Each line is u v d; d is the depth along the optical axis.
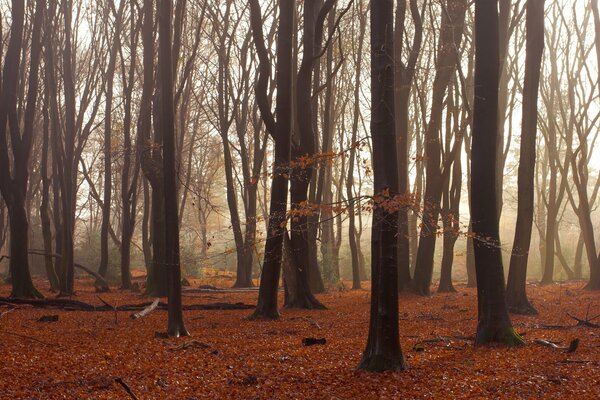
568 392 9.98
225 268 53.03
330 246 39.31
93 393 9.78
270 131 21.05
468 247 37.81
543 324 18.16
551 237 37.97
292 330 17.41
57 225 38.44
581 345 14.19
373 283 11.55
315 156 13.01
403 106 29.69
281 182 20.08
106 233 37.06
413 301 26.36
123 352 13.24
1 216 44.19
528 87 20.55
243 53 36.72
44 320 19.11
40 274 53.66
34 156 45.69
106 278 38.12
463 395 9.77
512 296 20.73
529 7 20.69
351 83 42.75
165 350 13.58
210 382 10.70
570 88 38.56
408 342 14.95
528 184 20.53
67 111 31.53
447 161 28.72
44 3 26.94
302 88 22.77
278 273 20.55
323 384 10.57
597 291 30.52
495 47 14.48
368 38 40.03
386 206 11.08
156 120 30.23
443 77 28.94
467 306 23.52
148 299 27.47
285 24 20.16
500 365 11.95
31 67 26.39
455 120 30.69
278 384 10.55
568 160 38.62
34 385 10.06
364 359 11.60
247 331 17.27
